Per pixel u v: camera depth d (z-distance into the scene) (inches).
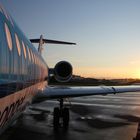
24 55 253.3
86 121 547.2
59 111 497.4
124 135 430.3
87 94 497.7
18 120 536.7
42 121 534.3
